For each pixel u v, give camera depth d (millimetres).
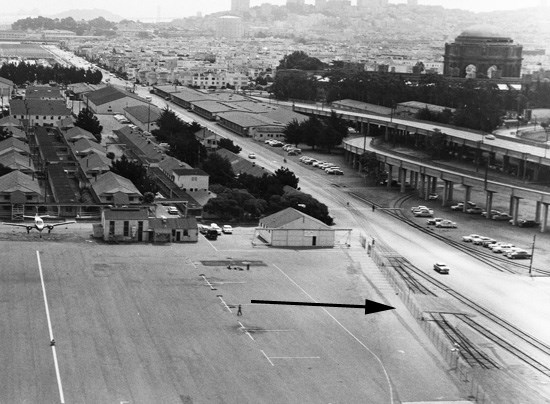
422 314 173375
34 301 169375
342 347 154375
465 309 178500
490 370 147625
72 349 147125
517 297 188750
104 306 168750
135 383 135375
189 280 187875
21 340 150000
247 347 151875
